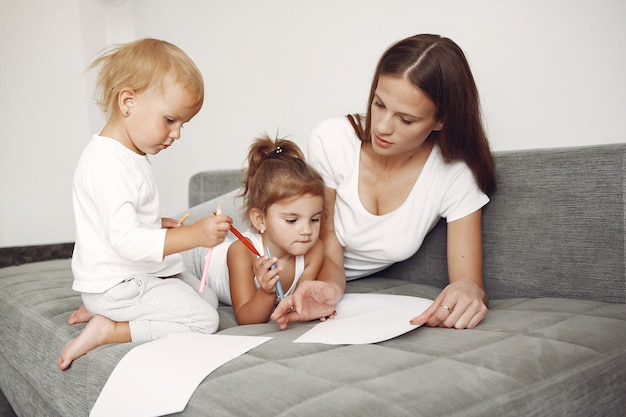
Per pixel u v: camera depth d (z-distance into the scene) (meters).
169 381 0.88
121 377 0.94
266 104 2.52
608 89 1.50
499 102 1.73
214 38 2.75
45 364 1.23
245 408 0.76
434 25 1.87
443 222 1.59
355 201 1.48
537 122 1.65
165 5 3.03
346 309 1.30
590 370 0.92
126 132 1.25
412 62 1.20
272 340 1.05
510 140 1.72
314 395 0.77
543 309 1.25
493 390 0.80
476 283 1.35
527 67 1.66
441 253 1.60
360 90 2.11
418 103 1.21
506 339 1.01
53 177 3.06
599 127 1.53
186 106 1.24
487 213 1.50
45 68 3.02
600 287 1.31
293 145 1.51
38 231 3.04
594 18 1.51
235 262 1.39
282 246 1.36
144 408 0.85
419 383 0.80
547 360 0.91
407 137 1.26
